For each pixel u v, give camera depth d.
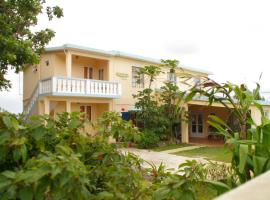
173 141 19.83
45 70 19.11
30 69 20.70
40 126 2.51
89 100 18.22
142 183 2.94
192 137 24.75
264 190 0.84
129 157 3.12
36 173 1.84
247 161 2.73
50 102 17.94
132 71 21.05
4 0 11.66
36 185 1.89
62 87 16.44
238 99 3.07
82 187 2.04
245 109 3.03
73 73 19.34
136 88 21.20
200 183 2.70
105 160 2.93
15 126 2.30
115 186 2.62
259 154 2.71
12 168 2.42
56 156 2.02
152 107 18.39
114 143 3.18
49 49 17.47
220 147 18.12
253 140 2.77
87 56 18.23
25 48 11.11
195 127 25.27
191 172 2.59
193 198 2.43
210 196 3.05
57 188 1.91
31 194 1.88
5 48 10.65
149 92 18.78
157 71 19.19
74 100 17.50
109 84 18.67
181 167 3.02
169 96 18.77
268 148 2.67
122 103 20.25
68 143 2.81
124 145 3.31
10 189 1.88
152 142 17.38
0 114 2.44
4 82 13.38
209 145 19.28
